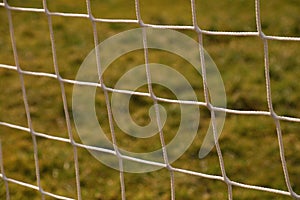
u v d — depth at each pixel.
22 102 6.02
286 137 5.00
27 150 5.00
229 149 4.86
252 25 7.87
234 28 7.82
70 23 8.23
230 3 8.67
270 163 4.62
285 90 5.95
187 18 8.30
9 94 6.20
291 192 2.62
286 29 7.71
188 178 4.49
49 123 5.56
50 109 5.84
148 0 9.03
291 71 6.39
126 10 8.70
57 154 4.90
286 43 7.14
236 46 7.12
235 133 5.10
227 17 8.20
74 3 8.98
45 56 7.23
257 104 5.71
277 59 6.71
